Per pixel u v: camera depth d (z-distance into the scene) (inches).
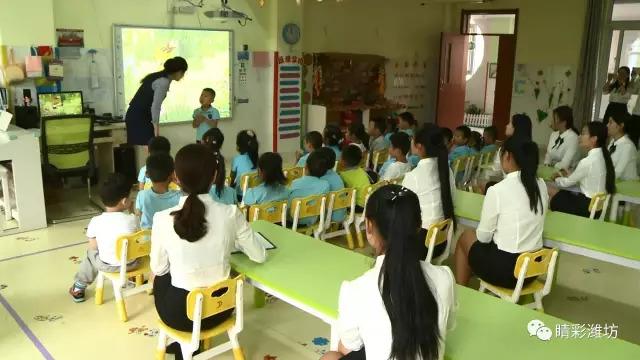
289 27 315.6
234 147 313.3
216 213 87.1
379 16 369.1
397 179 163.9
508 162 112.5
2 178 180.5
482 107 495.2
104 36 251.0
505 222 111.0
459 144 230.2
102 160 238.4
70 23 239.6
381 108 366.6
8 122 189.8
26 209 180.9
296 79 326.6
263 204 136.7
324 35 343.0
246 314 126.9
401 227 59.1
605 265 165.3
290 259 96.7
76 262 156.9
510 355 68.7
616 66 354.9
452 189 135.4
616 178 179.2
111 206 121.2
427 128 132.0
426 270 62.1
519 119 164.7
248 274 91.0
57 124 190.9
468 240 131.9
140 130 217.2
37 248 167.2
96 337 115.7
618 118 180.9
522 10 381.7
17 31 214.2
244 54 307.0
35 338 115.0
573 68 363.3
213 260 87.7
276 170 143.3
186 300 87.3
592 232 119.1
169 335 91.7
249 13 304.8
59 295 135.4
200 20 284.0
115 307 129.2
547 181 178.1
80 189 235.5
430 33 405.1
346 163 181.8
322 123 332.2
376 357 60.6
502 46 396.2
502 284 112.8
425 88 412.2
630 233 119.0
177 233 84.2
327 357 76.7
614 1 351.9
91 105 251.9
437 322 60.1
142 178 163.0
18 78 214.5
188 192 86.0
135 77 263.9
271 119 323.6
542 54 376.8
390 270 58.9
